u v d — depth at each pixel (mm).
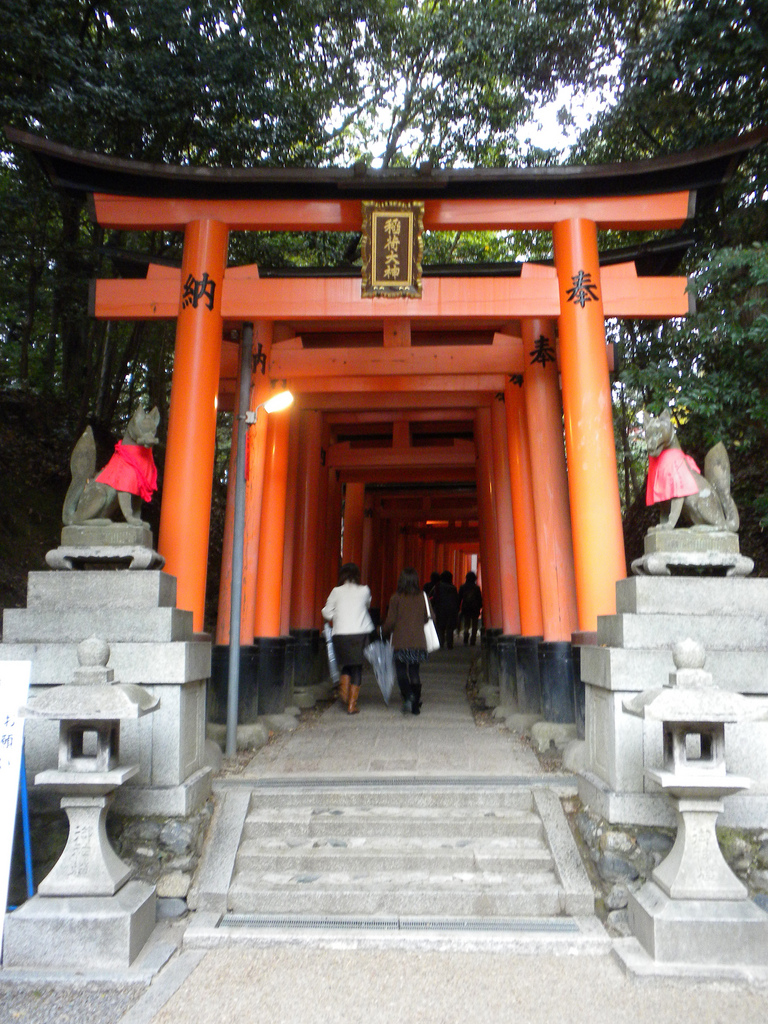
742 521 10133
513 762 6500
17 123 10641
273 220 7473
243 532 7715
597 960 4078
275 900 4637
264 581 9289
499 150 14836
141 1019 3461
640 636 4863
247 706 7926
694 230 9742
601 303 7309
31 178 11875
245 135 11688
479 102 14227
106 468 5574
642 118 10906
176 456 6980
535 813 5441
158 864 4723
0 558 10719
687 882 4039
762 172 8523
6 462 12398
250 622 8359
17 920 3984
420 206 7312
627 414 15508
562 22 11992
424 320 9812
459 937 4262
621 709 4781
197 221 7414
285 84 12672
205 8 11312
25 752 5016
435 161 15305
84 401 13852
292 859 4953
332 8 13625
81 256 13070
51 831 4805
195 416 7059
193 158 12500
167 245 13883
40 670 5020
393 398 11445
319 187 7266
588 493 6906
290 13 13359
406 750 7047
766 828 4609
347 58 14656
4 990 3752
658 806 4641
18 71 10844
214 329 7332
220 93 11211
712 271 6773
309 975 3902
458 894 4633
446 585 17891
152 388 16703
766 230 8953
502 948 4195
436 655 16750
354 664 9391
